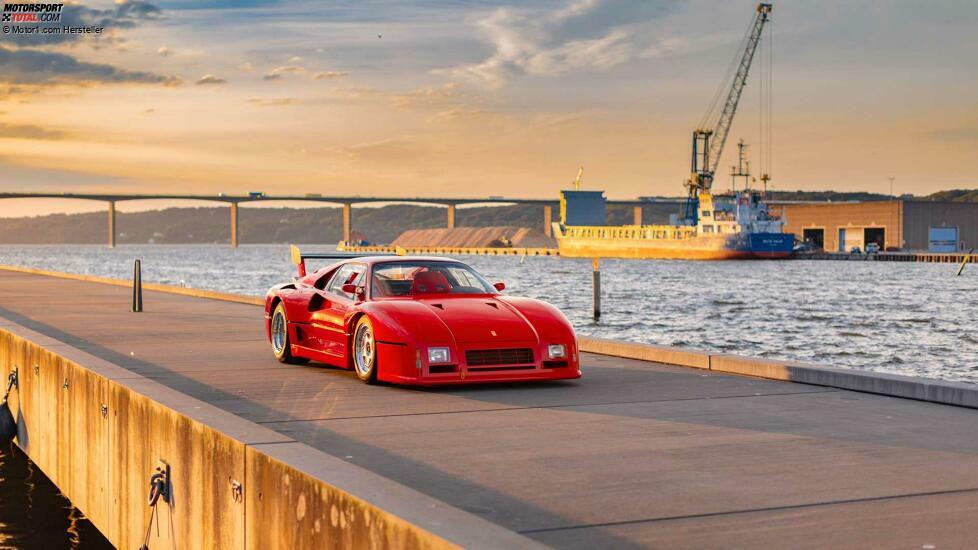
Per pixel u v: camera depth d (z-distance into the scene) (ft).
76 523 29.48
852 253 513.86
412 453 18.52
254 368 31.99
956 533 13.08
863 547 12.48
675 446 19.11
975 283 258.78
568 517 14.05
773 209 556.10
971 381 65.46
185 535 20.35
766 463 17.53
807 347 87.20
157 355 35.47
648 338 94.27
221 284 243.60
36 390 34.91
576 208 617.21
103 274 325.42
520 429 21.03
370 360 27.94
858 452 18.51
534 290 206.69
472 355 26.91
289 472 15.43
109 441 26.09
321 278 33.09
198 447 19.53
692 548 12.52
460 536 11.27
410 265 31.40
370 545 12.84
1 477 35.14
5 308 59.72
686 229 493.77
